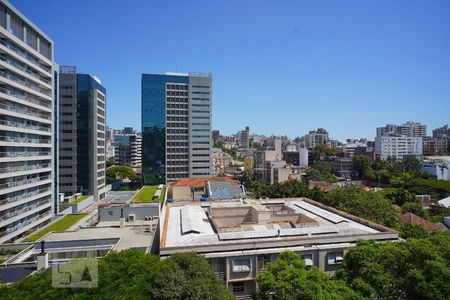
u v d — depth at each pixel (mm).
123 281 24922
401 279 26484
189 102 149125
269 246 35719
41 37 66562
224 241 35844
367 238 38188
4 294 22484
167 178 148250
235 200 61500
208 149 151000
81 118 108375
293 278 26594
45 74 68188
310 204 58688
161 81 147500
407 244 30828
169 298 24656
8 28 53906
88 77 108750
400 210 78562
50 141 70625
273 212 49969
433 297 24016
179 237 37750
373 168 156625
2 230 53594
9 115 54531
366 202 59031
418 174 125750
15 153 57531
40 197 65375
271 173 137375
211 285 26438
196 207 54812
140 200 93062
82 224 66125
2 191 52219
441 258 27016
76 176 106562
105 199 112938
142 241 43312
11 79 55875
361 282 26938
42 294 22250
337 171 167625
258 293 27938
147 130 146750
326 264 35969
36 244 41125
